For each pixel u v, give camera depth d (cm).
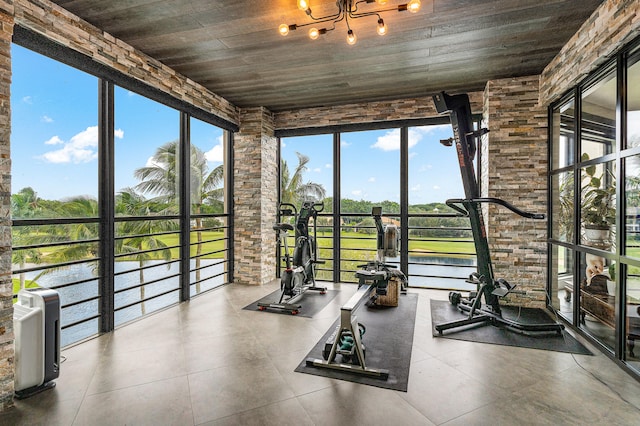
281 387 239
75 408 214
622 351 271
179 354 294
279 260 626
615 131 282
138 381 247
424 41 346
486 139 462
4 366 215
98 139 344
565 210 392
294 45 356
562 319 385
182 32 329
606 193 304
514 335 339
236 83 468
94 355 291
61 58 291
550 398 225
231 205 582
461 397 226
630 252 266
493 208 447
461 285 539
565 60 352
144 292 576
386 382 245
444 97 373
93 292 411
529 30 324
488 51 368
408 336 336
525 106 437
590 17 299
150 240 593
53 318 242
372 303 445
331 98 533
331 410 212
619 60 271
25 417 205
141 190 462
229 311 420
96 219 336
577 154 352
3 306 216
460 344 316
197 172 537
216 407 215
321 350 303
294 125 599
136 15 298
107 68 334
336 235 595
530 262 435
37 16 268
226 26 318
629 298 269
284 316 401
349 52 372
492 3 279
